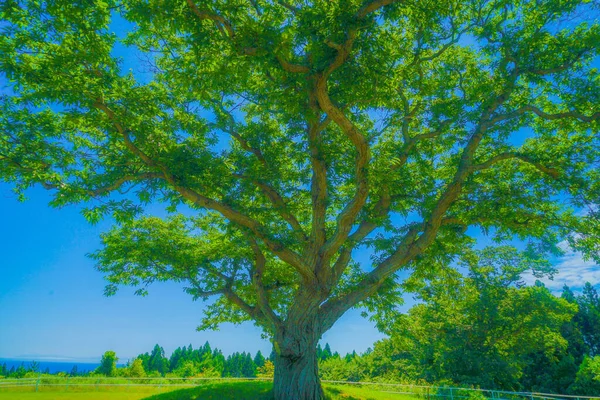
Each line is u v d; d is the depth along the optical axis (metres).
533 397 25.98
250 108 16.89
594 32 12.55
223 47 9.78
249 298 18.55
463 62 15.75
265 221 15.16
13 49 9.41
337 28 8.91
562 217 14.41
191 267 16.73
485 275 32.53
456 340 34.53
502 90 13.95
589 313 52.44
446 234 15.32
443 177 16.67
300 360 13.16
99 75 10.50
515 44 13.45
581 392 37.16
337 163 15.19
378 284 13.98
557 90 13.82
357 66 10.52
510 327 34.12
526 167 15.10
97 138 13.17
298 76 10.21
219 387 15.22
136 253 16.27
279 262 18.27
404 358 44.69
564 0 12.51
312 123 13.31
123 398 17.59
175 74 10.98
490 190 13.64
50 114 11.61
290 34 9.09
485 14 14.41
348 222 12.43
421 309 36.94
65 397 17.59
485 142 15.83
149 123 11.21
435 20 11.12
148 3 8.85
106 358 49.88
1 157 10.09
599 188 13.04
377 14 9.62
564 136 14.98
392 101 14.56
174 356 85.88
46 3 8.72
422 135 14.86
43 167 10.58
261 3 10.23
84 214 11.03
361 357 53.69
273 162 14.93
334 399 14.10
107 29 9.94
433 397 21.14
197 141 13.12
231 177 12.81
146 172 11.99
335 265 14.47
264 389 14.75
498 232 15.39
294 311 13.55
